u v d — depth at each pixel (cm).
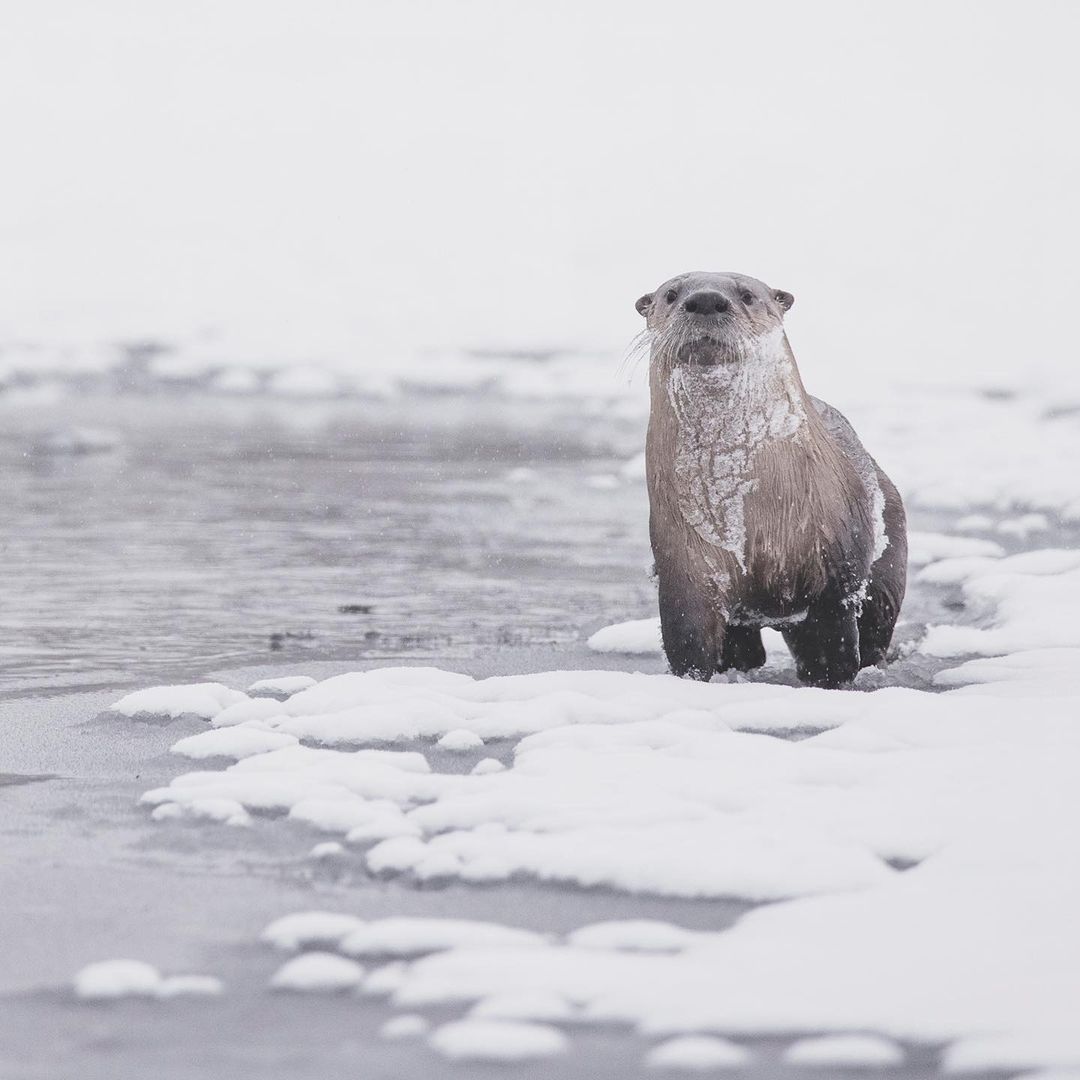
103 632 3128
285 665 2788
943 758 1848
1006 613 3125
